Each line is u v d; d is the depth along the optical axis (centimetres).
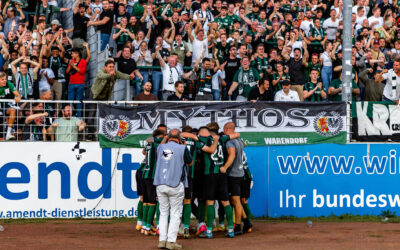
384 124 2425
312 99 2886
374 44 3400
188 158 1684
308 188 2378
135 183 2325
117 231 2000
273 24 3428
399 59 2619
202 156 1898
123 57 2889
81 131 2319
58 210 2281
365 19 3597
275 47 3416
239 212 1933
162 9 3422
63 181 2284
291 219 2316
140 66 2975
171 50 3147
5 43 2958
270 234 1950
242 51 3069
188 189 1847
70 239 1817
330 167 2392
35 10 3741
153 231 1934
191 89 3002
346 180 2398
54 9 3456
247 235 1934
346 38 2422
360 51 3278
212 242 1784
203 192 1878
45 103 2384
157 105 2333
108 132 2309
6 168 2253
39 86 2875
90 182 2300
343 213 2398
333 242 1777
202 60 2922
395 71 2631
